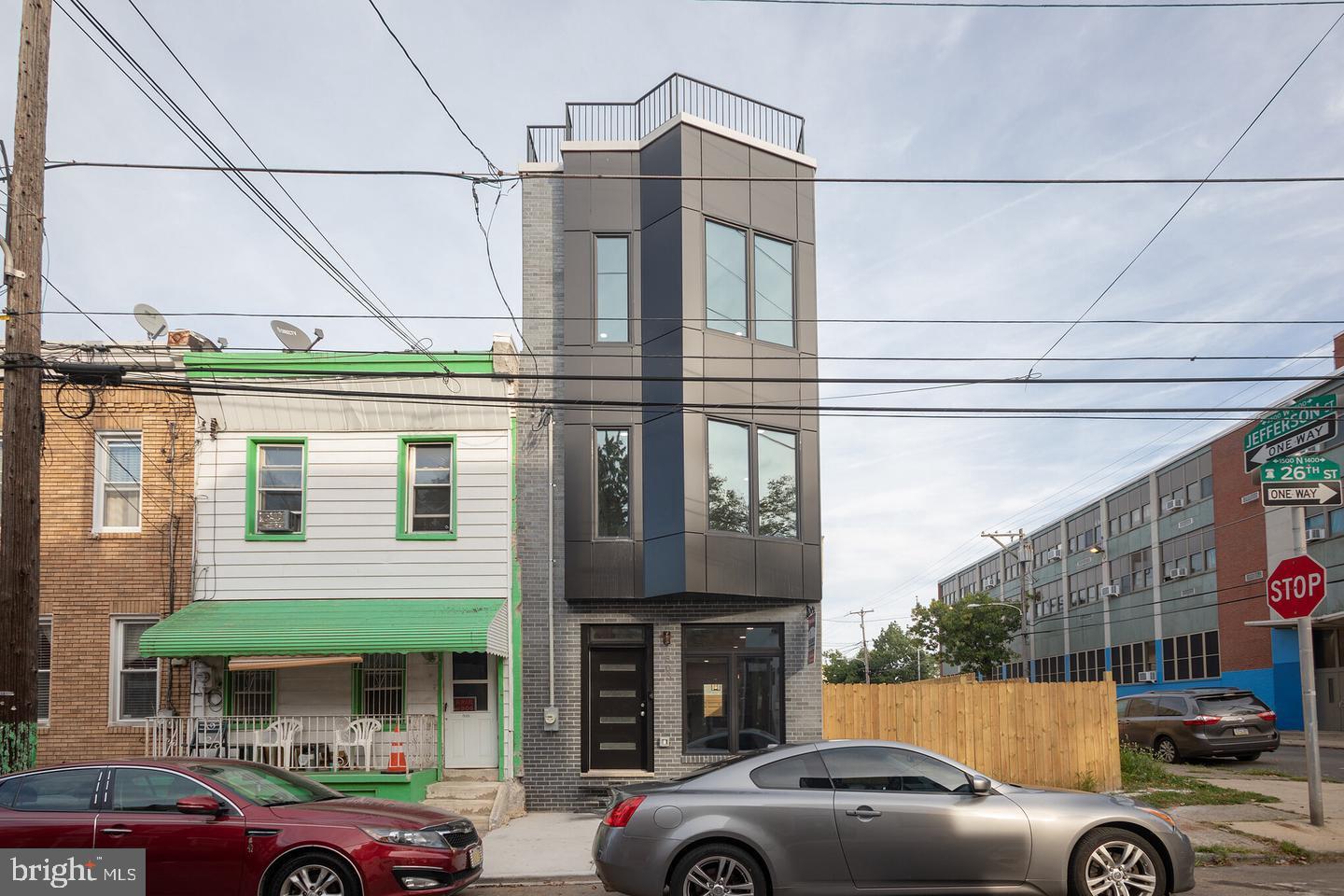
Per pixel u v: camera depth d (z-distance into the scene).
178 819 9.40
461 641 15.78
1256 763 23.33
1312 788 13.83
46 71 12.41
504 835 14.63
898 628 95.56
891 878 8.91
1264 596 41.56
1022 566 52.69
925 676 91.12
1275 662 40.62
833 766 9.28
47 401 17.66
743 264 18.61
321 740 16.97
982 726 17.78
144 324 17.69
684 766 17.56
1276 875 11.28
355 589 17.45
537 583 17.83
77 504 17.56
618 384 18.19
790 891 8.86
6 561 11.43
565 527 17.94
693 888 8.90
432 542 17.62
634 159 18.78
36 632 11.62
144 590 17.38
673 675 17.78
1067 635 61.84
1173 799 16.11
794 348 18.88
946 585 88.88
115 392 17.69
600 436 18.31
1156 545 50.94
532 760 17.44
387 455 17.80
